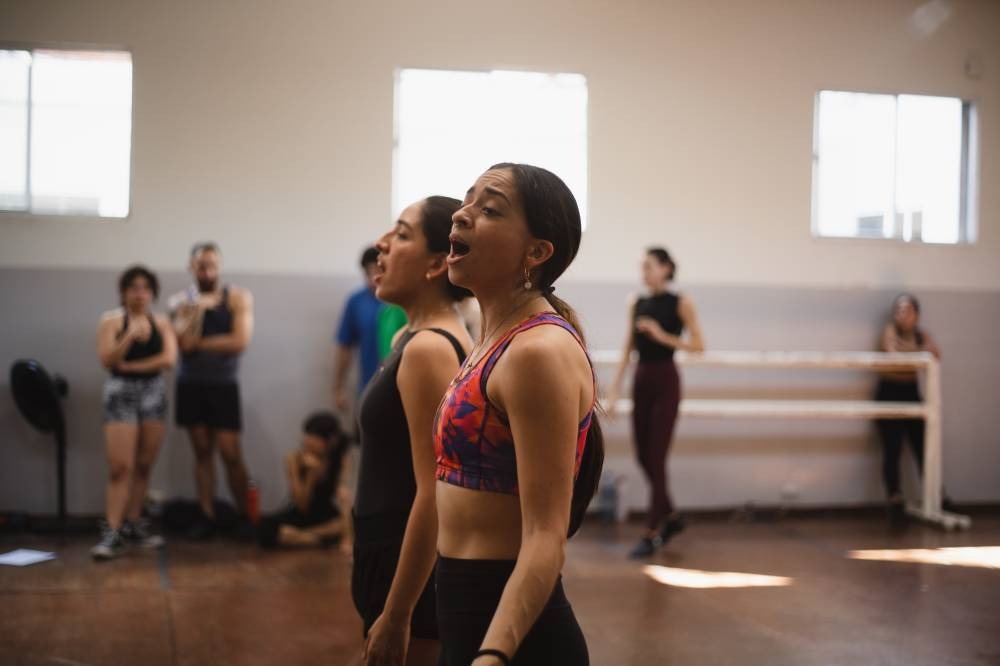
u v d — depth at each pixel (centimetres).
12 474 607
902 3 698
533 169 147
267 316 633
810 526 635
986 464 712
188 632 387
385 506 190
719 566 518
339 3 639
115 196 625
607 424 660
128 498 548
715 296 677
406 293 197
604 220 666
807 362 626
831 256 692
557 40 659
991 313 712
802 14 686
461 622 139
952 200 715
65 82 619
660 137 671
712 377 677
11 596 438
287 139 635
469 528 141
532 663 137
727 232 678
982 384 712
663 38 670
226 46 630
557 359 132
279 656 357
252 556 531
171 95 625
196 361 577
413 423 177
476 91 656
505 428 138
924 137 710
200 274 579
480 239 144
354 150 640
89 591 449
